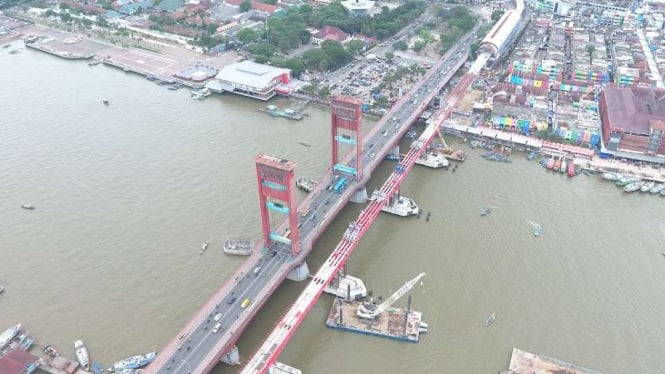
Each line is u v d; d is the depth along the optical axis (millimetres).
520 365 195375
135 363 193750
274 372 193625
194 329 199125
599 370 194375
